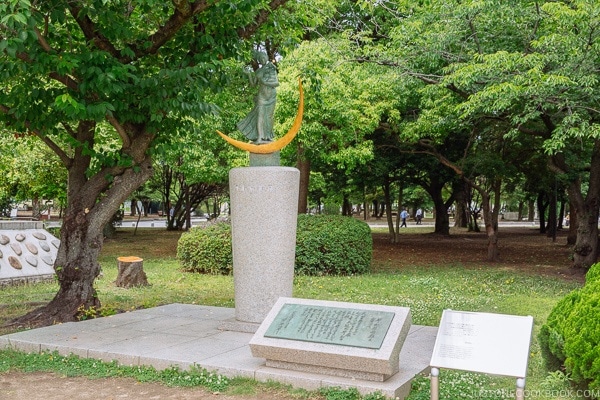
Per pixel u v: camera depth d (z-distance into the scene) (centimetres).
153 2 746
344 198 3738
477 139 1903
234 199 822
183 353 680
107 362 681
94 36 862
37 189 2186
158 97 809
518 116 1237
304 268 1472
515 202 5897
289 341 598
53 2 755
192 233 1565
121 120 851
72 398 576
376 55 1553
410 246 2442
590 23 1098
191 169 1803
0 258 1298
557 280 1405
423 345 731
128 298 1120
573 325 482
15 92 834
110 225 2838
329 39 1630
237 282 823
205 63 813
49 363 682
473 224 3897
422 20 1362
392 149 2055
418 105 1728
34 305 1044
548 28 1247
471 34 1373
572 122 1152
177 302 1095
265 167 811
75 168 952
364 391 545
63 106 720
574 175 1566
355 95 1540
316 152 1692
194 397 568
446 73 1404
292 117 1441
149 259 1872
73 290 923
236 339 755
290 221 820
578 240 1588
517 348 462
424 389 568
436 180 2455
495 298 1127
